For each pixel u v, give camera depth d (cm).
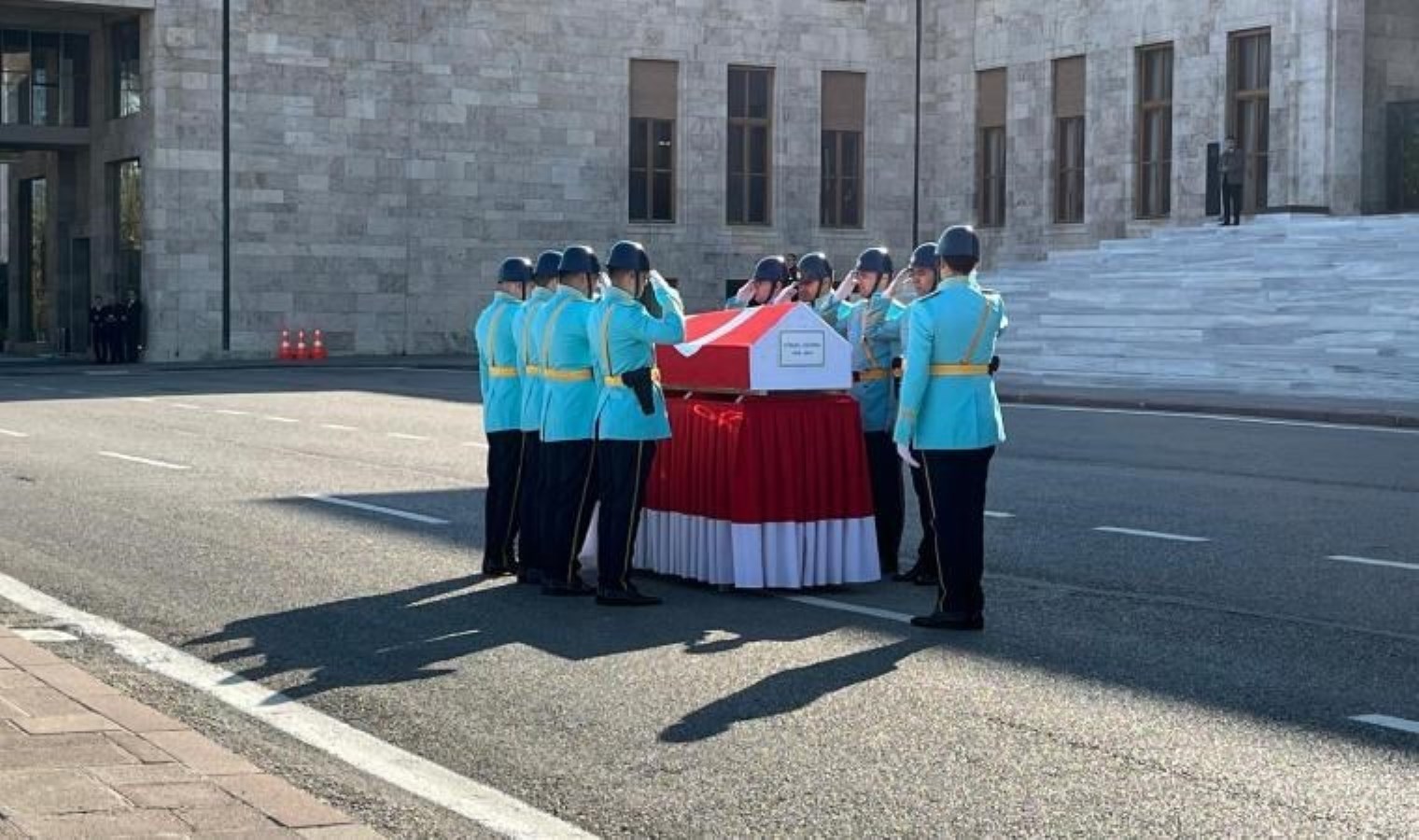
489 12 5606
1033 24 5703
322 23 5400
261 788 710
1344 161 4800
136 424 2798
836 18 5994
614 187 5781
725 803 756
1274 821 729
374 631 1135
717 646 1091
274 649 1077
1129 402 3184
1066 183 5653
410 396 3534
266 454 2298
